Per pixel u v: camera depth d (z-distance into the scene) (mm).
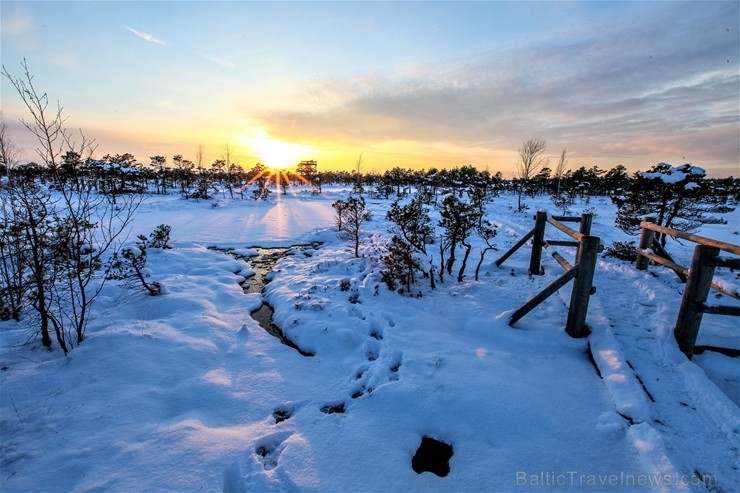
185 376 3951
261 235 13727
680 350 3723
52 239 4312
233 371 4141
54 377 3689
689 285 3650
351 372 4062
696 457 2510
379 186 37656
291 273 8477
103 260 8539
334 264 8773
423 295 6195
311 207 24516
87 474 2588
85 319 5242
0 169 4125
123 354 4129
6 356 4031
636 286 5859
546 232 12281
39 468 2635
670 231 5195
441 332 4812
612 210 23844
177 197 30266
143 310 5758
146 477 2562
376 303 5945
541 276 6883
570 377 3660
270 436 2982
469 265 8023
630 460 2613
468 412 3154
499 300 5688
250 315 6145
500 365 3871
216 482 2537
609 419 2988
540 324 4668
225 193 35562
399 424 3078
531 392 3383
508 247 10148
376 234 12453
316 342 4816
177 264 8867
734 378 3439
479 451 2758
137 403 3396
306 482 2510
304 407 3424
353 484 2494
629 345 3941
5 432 2967
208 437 2959
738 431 2701
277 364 4297
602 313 4660
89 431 3016
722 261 3471
